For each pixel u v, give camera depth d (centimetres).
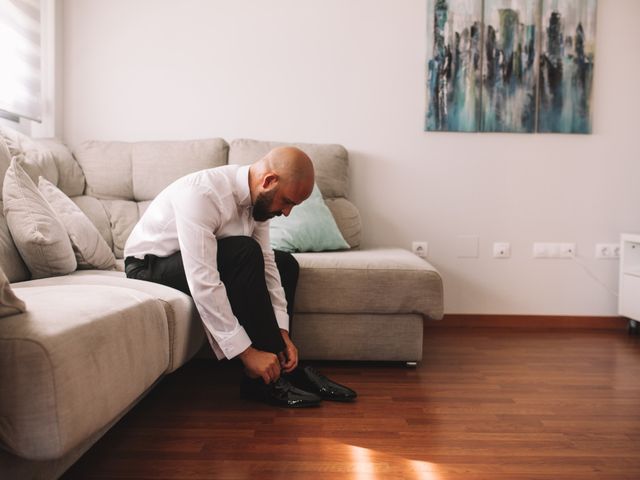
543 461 137
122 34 301
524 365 230
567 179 309
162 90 303
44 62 289
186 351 154
